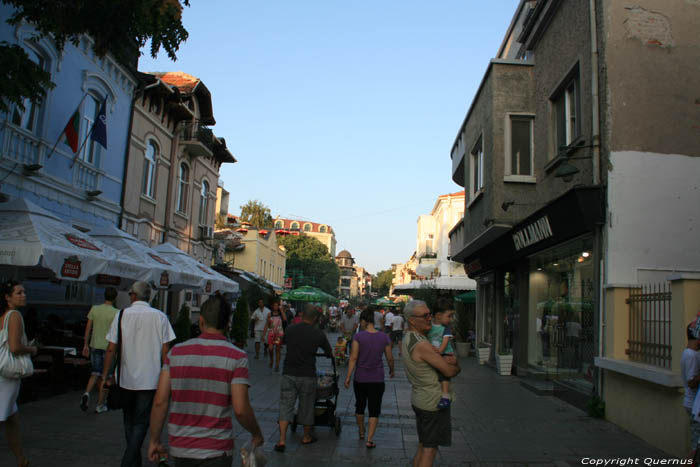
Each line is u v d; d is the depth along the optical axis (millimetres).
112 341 5367
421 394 4855
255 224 68438
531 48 12844
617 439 7293
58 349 9977
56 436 6574
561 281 11445
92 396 9375
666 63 8742
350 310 17859
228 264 29594
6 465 5410
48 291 13312
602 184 8719
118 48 8641
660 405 6801
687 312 6324
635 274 8406
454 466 6027
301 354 6785
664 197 8508
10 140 11211
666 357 6914
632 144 8570
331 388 7457
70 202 13438
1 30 10828
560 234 10031
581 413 9117
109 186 15367
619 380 8078
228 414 3311
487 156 13617
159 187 19094
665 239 8453
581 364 10000
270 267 48594
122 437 6691
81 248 8953
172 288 14422
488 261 16312
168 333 5555
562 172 8797
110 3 7879
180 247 21297
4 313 5043
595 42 9047
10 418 5062
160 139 19016
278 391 10852
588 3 9359
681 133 8617
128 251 11375
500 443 7062
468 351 21812
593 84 8977
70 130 12602
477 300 22031
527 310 13781
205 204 24781
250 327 25891
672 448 6477
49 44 12203
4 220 8633
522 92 12992
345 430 7781
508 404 10047
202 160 23703
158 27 7672
